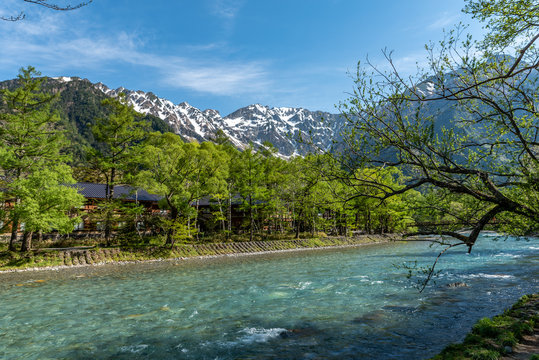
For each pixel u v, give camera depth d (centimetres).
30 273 2309
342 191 696
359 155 605
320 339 945
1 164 2481
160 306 1386
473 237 604
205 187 3362
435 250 3391
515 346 693
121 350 909
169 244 3275
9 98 2811
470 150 659
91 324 1149
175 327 1099
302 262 2764
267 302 1416
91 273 2306
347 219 4631
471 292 1480
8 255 2489
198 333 1034
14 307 1399
